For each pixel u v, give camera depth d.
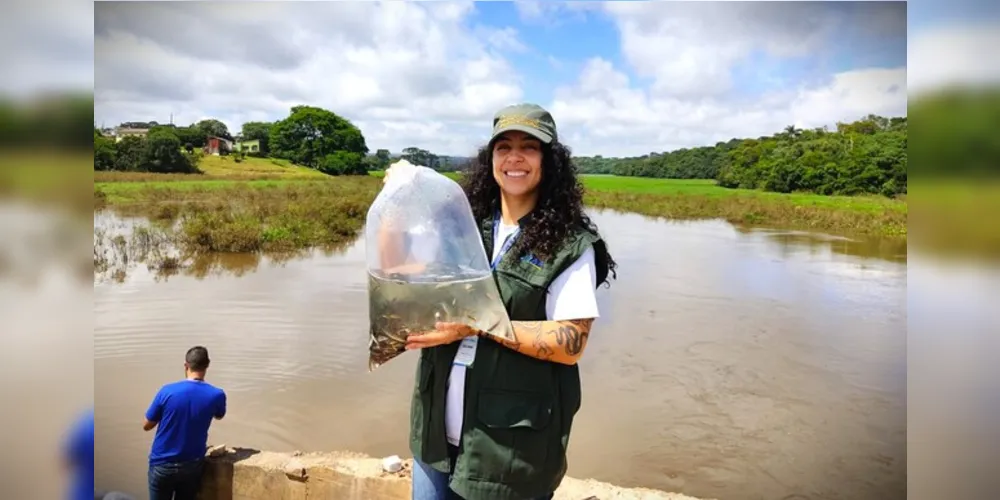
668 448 5.27
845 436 5.48
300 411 5.77
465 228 1.70
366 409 5.86
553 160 1.68
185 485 3.39
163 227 15.34
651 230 20.91
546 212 1.66
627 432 5.59
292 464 3.38
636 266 13.91
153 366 7.00
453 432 1.70
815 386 6.69
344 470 3.25
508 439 1.62
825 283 12.11
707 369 7.21
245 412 5.76
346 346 7.73
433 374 1.74
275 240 15.35
